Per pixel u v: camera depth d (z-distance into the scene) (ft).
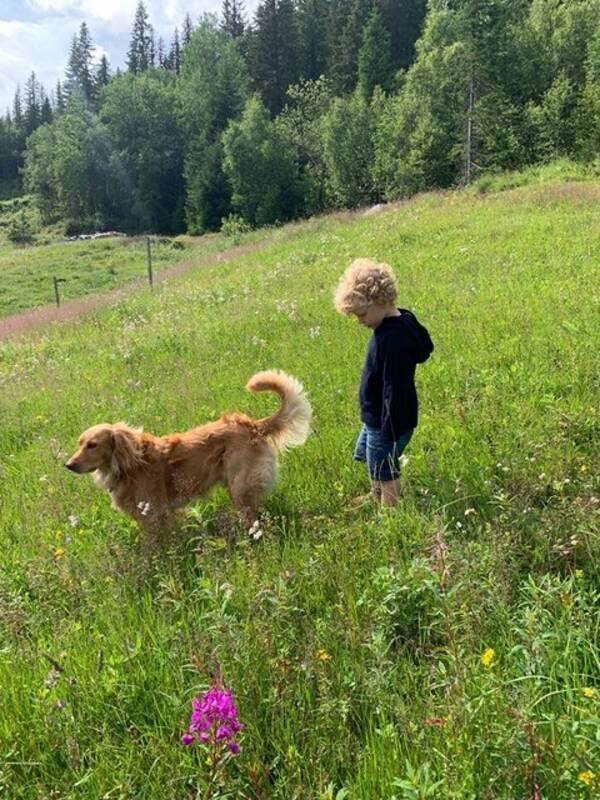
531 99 171.73
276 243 93.50
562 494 13.91
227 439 16.96
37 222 297.74
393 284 14.65
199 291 58.95
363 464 17.52
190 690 9.77
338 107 211.82
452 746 7.95
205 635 10.83
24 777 9.46
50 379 35.42
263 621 11.11
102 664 10.78
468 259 43.34
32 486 21.27
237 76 281.54
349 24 267.39
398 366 14.38
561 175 86.94
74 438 25.23
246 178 224.12
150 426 24.17
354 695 9.70
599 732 7.41
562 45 180.24
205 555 13.96
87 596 13.58
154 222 274.36
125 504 16.93
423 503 14.70
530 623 9.36
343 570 12.50
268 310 40.60
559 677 9.14
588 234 44.42
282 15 297.33
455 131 167.94
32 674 11.37
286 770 8.79
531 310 28.09
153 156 267.80
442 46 183.93
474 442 16.99
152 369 32.91
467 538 13.38
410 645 10.87
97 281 128.06
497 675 8.87
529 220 54.34
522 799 7.32
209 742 7.46
